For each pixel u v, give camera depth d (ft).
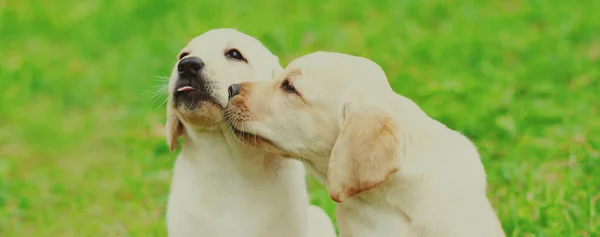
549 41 34.65
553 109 27.76
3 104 33.71
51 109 33.37
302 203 17.99
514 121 26.78
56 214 25.08
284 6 41.50
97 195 26.23
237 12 40.14
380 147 14.73
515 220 20.65
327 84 15.81
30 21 41.65
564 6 38.81
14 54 38.63
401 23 38.29
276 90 16.28
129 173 27.40
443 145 15.88
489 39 35.42
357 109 15.17
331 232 19.31
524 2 40.50
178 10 40.96
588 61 32.30
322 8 40.52
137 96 33.01
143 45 37.14
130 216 24.58
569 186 22.16
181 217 17.80
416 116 15.97
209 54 17.15
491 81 30.60
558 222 20.58
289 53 34.96
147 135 29.60
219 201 17.66
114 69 35.94
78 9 42.34
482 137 26.63
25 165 29.09
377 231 15.93
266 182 17.62
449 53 34.19
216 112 16.84
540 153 25.00
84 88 34.63
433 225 15.46
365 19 39.70
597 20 36.55
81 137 30.86
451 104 28.37
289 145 16.21
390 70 33.24
